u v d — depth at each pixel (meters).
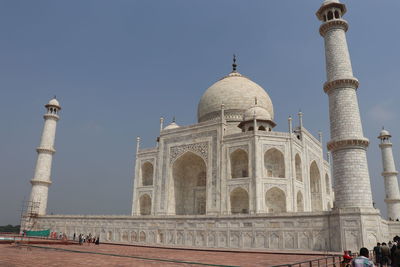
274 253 37.88
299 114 68.81
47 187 75.31
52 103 79.25
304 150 66.44
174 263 23.38
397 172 69.12
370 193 38.72
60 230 67.88
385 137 71.56
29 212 71.19
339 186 39.50
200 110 81.69
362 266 12.13
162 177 68.88
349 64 42.91
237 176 63.25
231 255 34.31
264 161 61.09
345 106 41.00
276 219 44.62
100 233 62.03
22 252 29.08
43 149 75.75
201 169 70.25
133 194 71.75
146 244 51.41
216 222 49.47
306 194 63.66
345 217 37.75
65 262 21.77
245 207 59.81
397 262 19.48
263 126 66.06
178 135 69.31
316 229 41.09
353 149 39.38
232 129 73.06
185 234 51.81
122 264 21.41
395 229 45.84
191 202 69.31
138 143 75.38
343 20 44.31
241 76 85.50
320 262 27.31
